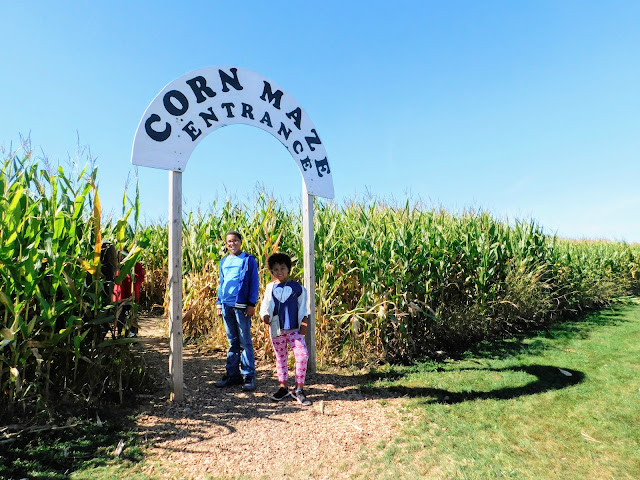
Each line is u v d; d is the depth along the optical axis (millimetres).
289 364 4801
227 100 4125
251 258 4230
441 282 6180
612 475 2549
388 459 2748
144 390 3748
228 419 3344
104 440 2867
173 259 3596
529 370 4727
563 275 8594
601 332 6680
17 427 2811
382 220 6227
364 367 4910
